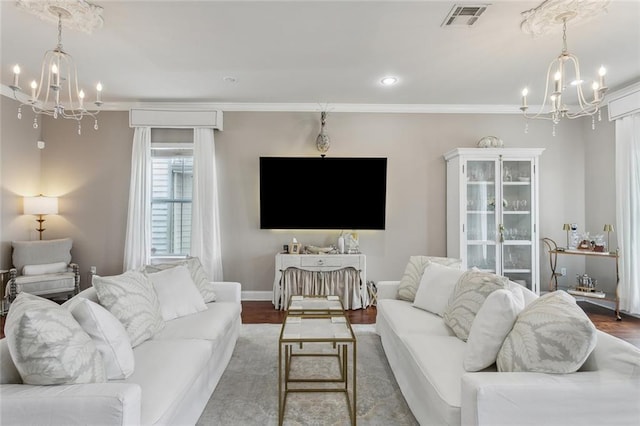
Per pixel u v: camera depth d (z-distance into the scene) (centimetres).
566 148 450
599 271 424
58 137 441
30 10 223
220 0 219
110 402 109
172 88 384
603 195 420
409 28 254
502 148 407
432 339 199
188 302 244
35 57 306
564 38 241
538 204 407
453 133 448
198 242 423
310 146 445
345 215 434
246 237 443
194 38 270
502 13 234
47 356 114
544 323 133
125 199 440
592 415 117
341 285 408
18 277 363
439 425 146
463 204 406
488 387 118
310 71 335
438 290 250
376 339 304
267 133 444
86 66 323
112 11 231
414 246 448
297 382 221
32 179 427
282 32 260
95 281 182
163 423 131
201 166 426
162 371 157
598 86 223
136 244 423
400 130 446
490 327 153
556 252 418
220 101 430
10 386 115
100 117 441
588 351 123
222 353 235
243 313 387
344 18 241
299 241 444
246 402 201
